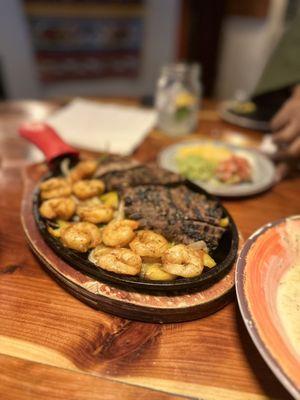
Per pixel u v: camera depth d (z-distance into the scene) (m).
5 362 0.21
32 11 1.07
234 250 0.26
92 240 0.26
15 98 1.26
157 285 0.23
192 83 0.56
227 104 0.66
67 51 1.18
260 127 0.56
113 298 0.23
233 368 0.21
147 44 1.28
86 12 1.11
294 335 0.21
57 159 0.38
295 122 0.42
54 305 0.25
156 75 1.36
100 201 0.33
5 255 0.29
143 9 1.18
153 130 0.56
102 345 0.22
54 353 0.22
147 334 0.23
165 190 0.32
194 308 0.23
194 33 1.20
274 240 0.26
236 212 0.36
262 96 0.55
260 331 0.19
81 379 0.20
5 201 0.36
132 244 0.25
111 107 0.61
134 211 0.29
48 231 0.28
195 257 0.24
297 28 0.50
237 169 0.40
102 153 0.47
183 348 0.22
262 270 0.24
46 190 0.32
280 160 0.47
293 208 0.38
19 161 0.44
